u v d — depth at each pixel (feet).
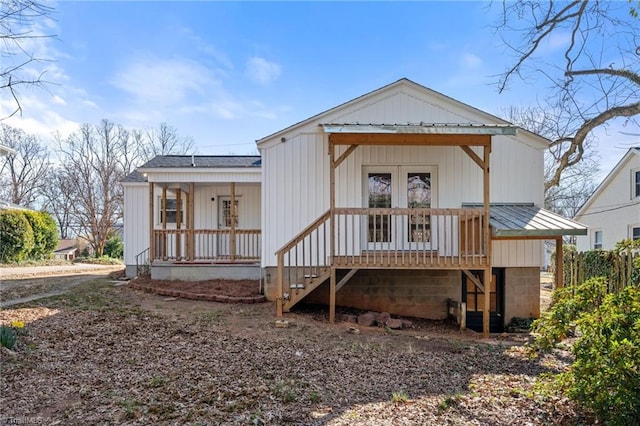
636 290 12.07
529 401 13.79
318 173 31.37
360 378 16.11
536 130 58.54
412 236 31.04
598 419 11.53
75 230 109.60
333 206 26.84
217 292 32.42
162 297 31.65
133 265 45.47
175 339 20.70
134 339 20.47
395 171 31.55
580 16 31.04
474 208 28.91
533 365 18.57
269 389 14.57
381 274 31.65
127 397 13.61
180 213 43.24
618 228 56.70
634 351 10.61
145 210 45.98
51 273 49.93
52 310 25.63
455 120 31.40
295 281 30.63
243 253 44.32
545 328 14.83
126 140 110.22
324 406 13.24
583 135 35.35
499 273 32.09
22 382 14.51
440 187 31.22
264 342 20.74
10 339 17.48
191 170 39.04
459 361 18.92
